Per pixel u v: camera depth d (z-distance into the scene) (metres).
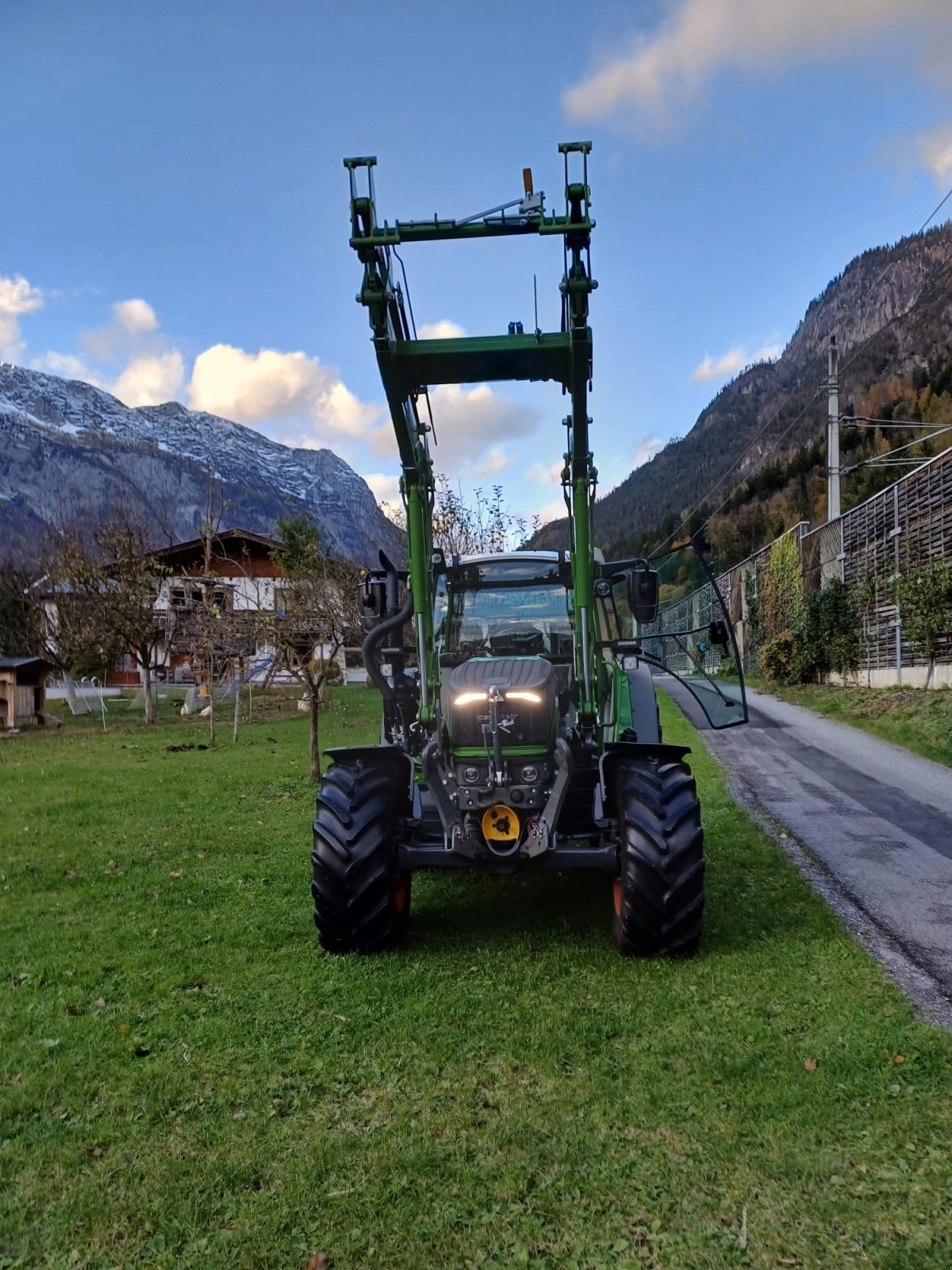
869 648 18.11
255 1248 2.20
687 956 4.12
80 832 7.42
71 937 4.70
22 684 19.12
